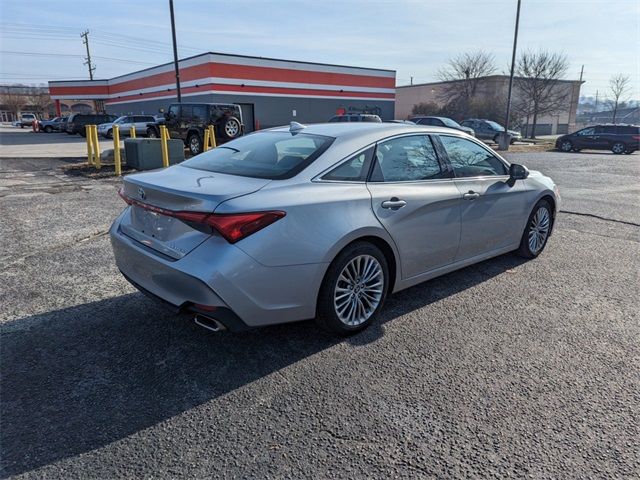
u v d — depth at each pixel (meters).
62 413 2.53
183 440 2.34
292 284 2.90
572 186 11.41
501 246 4.73
